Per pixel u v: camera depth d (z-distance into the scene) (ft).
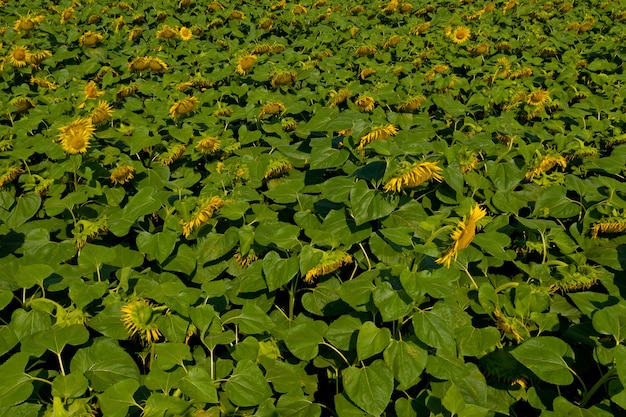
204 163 16.21
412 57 25.88
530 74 22.66
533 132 15.48
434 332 7.96
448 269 9.68
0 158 14.70
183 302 8.76
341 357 9.66
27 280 9.46
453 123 18.16
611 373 7.80
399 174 9.91
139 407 7.61
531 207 13.14
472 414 7.47
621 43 25.17
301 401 8.61
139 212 11.59
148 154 16.35
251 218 12.04
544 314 9.46
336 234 10.97
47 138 15.49
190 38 28.89
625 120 17.13
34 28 29.12
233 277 12.27
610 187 12.19
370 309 9.01
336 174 14.89
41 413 7.71
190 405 7.75
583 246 11.38
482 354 8.99
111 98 19.81
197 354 9.73
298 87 22.47
